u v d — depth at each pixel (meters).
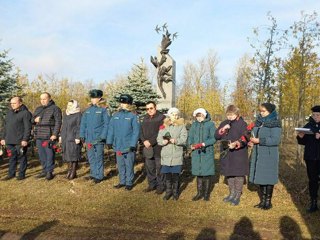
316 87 11.71
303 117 12.20
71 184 8.76
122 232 5.67
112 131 8.55
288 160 13.20
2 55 11.91
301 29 11.37
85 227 5.89
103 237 5.44
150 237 5.45
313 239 5.48
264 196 6.99
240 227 5.98
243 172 7.12
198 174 7.48
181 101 27.91
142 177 9.60
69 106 9.42
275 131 6.75
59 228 5.82
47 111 9.27
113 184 8.85
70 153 9.20
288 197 7.79
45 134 9.24
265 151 6.84
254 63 12.69
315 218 6.42
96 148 8.93
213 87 37.81
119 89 11.76
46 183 8.84
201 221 6.24
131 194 7.96
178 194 7.79
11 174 9.37
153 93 11.13
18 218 6.33
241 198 7.69
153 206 7.06
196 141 7.48
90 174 9.29
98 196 7.78
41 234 5.55
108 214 6.57
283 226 6.04
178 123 7.54
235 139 7.11
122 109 8.52
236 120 7.21
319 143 6.73
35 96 21.25
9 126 9.25
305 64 11.41
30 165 11.12
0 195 7.83
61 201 7.38
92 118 8.90
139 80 11.03
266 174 6.81
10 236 5.46
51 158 9.22
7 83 12.02
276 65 12.30
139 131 8.38
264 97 12.64
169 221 6.23
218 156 12.98
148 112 8.48
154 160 8.34
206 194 7.55
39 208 6.93
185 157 10.84
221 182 9.11
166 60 12.81
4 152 12.15
